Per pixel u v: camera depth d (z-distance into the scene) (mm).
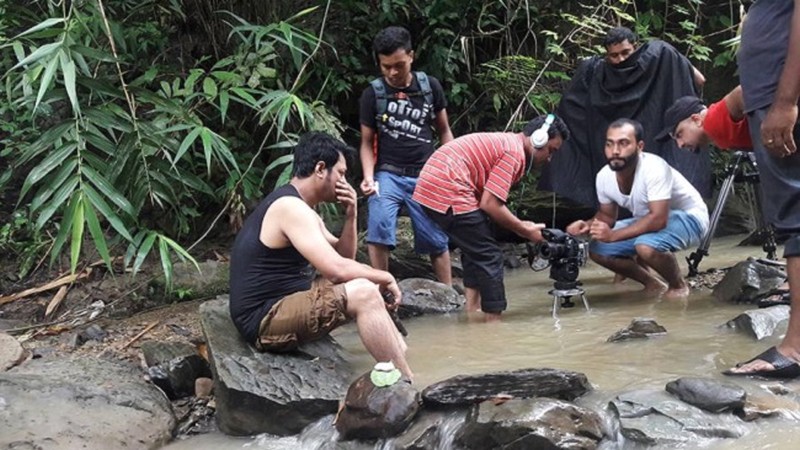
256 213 3191
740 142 3436
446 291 4500
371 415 2604
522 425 2367
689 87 5215
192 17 5758
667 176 4277
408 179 4641
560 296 4152
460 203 4047
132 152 4168
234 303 3125
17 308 4590
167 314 4438
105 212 3783
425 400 2652
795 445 2328
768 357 2881
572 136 5578
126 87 4289
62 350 3814
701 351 3250
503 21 6828
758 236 5766
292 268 3160
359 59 6410
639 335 3502
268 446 2758
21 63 3729
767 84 2830
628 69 5262
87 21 4410
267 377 2904
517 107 6582
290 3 6082
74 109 3756
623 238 4262
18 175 5359
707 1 7121
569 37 6449
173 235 5371
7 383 2910
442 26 6562
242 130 5688
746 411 2508
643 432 2418
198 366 3342
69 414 2799
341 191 3367
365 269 3145
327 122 5035
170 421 2955
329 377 3010
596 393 2783
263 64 4992
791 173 2846
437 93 4734
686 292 4430
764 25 2836
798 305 2854
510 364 3248
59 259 4961
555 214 6266
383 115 4574
